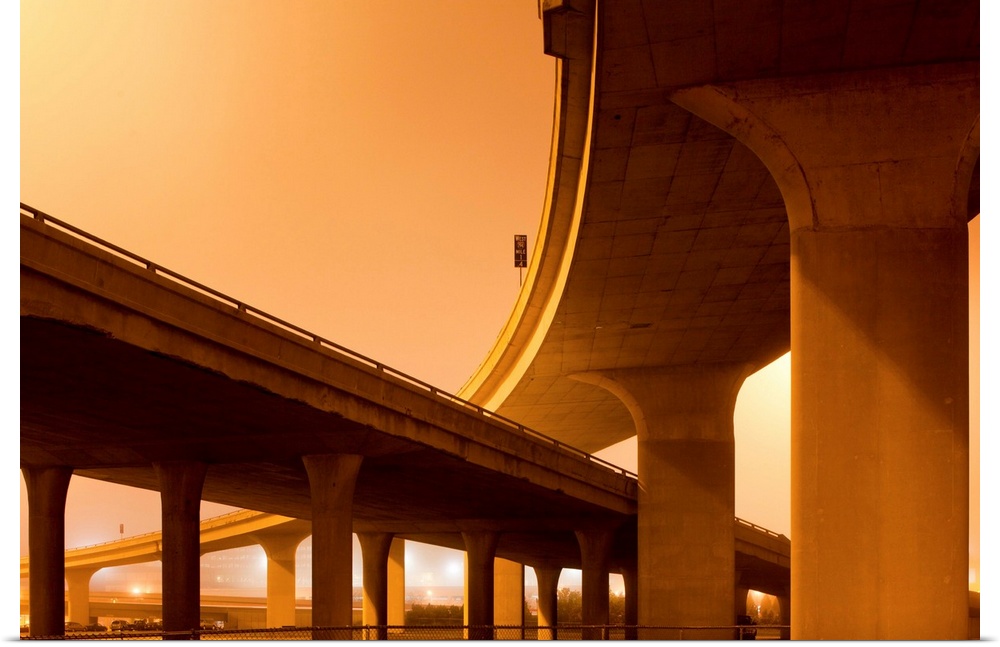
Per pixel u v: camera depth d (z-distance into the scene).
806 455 21.89
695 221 34.22
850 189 22.80
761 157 24.16
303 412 33.59
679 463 52.97
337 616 36.75
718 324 46.56
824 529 21.45
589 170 30.12
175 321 26.92
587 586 58.25
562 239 40.03
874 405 21.58
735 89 24.00
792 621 21.95
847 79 23.45
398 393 37.06
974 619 55.88
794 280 22.94
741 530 63.22
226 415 34.47
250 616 116.38
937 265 22.12
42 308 23.27
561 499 51.69
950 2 20.94
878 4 21.16
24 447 40.50
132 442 39.56
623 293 42.00
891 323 21.89
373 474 44.88
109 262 24.89
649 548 52.59
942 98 22.95
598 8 21.52
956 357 21.70
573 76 27.50
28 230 22.78
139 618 125.19
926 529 21.02
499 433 43.84
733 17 21.77
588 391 60.19
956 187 22.55
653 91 24.94
